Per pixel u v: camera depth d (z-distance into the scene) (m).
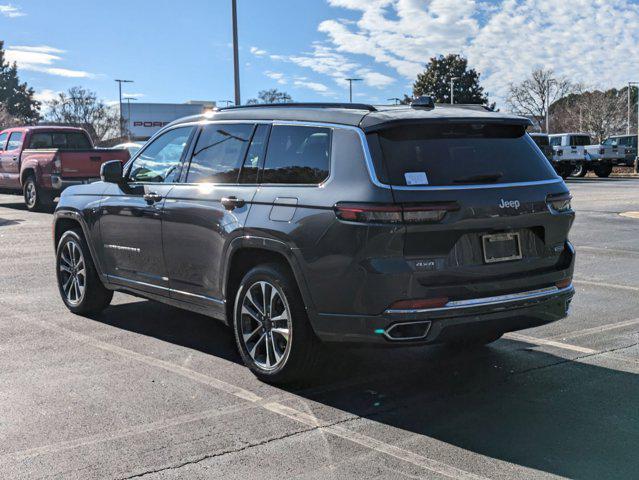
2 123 56.59
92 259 6.58
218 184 5.21
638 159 37.75
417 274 4.09
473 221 4.22
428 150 4.36
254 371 4.87
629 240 12.08
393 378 4.96
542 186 4.58
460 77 83.81
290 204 4.53
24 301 7.41
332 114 4.60
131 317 6.73
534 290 4.52
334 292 4.25
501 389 4.71
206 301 5.30
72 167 15.66
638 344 5.80
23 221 14.74
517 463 3.57
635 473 3.46
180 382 4.83
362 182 4.18
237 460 3.60
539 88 75.19
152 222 5.70
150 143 6.19
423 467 3.53
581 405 4.40
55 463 3.55
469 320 4.22
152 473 3.45
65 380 4.84
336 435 3.93
